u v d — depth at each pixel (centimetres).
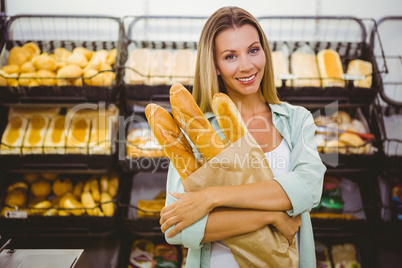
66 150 182
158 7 228
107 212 188
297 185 77
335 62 199
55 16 215
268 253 76
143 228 187
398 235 187
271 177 79
